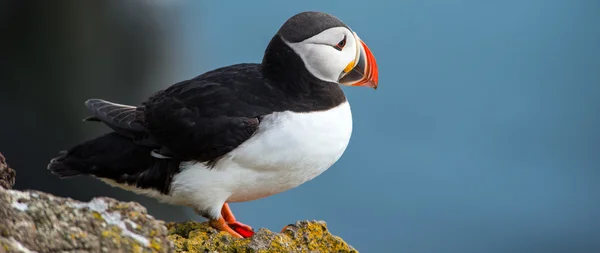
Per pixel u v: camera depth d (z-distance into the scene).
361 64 6.71
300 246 5.85
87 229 4.44
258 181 6.32
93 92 14.23
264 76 6.52
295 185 6.57
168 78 16.62
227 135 6.10
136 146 6.40
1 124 13.26
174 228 6.11
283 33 6.49
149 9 16.12
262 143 6.11
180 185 6.30
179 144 6.20
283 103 6.30
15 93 13.51
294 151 6.17
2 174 5.31
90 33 14.41
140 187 6.51
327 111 6.38
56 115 13.63
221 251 5.64
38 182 12.97
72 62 14.10
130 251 4.48
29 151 13.21
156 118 6.32
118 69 14.97
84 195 12.64
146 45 15.73
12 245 4.14
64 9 14.09
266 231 5.81
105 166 6.44
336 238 5.98
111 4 14.93
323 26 6.46
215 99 6.28
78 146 6.49
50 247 4.30
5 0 13.64
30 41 13.82
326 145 6.33
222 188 6.29
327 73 6.45
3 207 4.30
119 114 6.49
